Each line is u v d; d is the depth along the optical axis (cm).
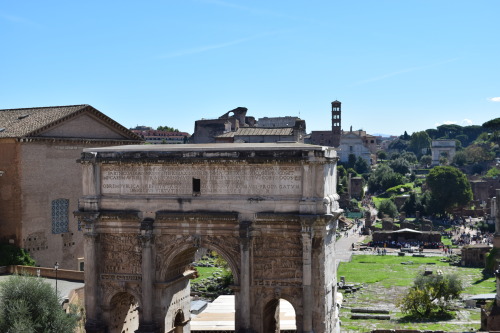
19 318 4575
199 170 4584
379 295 9350
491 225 16525
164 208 4634
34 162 7912
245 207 4478
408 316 7988
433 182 19000
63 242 8356
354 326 7338
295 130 17688
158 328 4678
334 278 4841
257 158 4406
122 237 4772
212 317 6372
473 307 8450
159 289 4675
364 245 15062
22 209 7738
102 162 4753
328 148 4603
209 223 4541
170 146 4959
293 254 4425
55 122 8150
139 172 4706
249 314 4453
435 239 15250
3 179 7831
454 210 19625
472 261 12175
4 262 7544
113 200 4747
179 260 4862
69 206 8469
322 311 4391
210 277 10356
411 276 10981
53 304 4934
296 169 4397
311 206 4319
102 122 9119
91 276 4738
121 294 4881
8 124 8444
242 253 4403
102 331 4762
